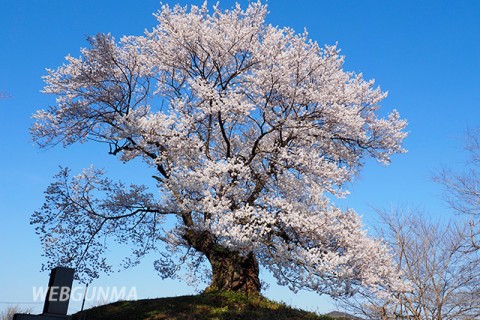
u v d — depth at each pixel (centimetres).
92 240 1334
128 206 1305
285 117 1326
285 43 1316
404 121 1485
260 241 1231
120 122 1181
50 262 1325
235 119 1303
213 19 1380
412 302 1356
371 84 1498
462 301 1360
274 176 1355
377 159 1484
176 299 1337
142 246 1450
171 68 1448
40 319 803
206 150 1347
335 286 1184
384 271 1273
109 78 1337
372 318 1420
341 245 1277
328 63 1375
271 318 1188
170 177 1157
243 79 1376
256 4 1341
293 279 1230
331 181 1287
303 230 1261
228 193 1210
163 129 1215
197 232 1254
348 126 1337
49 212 1318
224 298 1289
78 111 1287
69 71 1357
